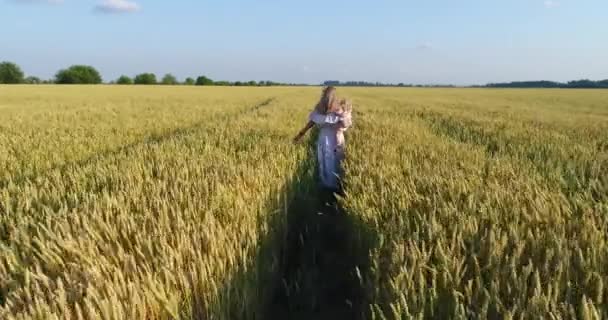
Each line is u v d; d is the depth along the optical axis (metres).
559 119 16.23
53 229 3.25
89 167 5.54
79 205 3.92
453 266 2.54
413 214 3.64
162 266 2.52
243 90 55.09
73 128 11.06
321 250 4.58
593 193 4.68
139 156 6.15
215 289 2.46
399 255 2.69
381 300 2.47
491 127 12.55
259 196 4.18
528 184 4.42
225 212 3.62
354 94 45.56
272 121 11.74
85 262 2.69
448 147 7.69
